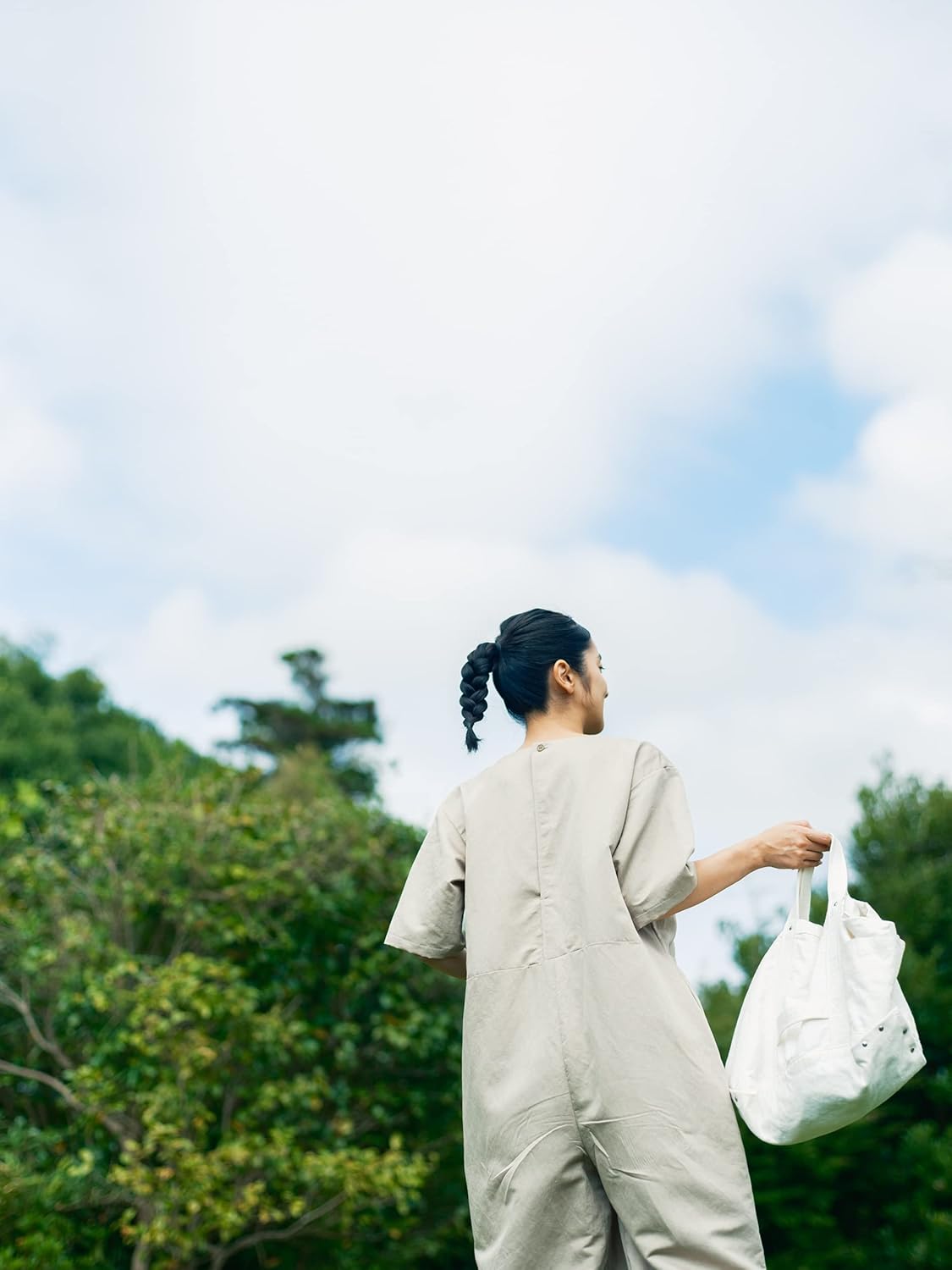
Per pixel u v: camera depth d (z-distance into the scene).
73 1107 6.82
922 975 9.29
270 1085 6.49
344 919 7.23
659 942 1.71
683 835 1.69
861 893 10.01
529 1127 1.63
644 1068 1.58
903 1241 8.24
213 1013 6.32
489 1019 1.70
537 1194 1.62
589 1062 1.61
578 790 1.74
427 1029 7.08
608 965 1.63
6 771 15.29
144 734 16.95
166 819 7.10
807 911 1.73
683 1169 1.54
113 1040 6.41
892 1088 1.57
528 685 1.90
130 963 6.37
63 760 15.64
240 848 7.20
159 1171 5.95
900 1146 8.69
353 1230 7.06
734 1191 1.55
